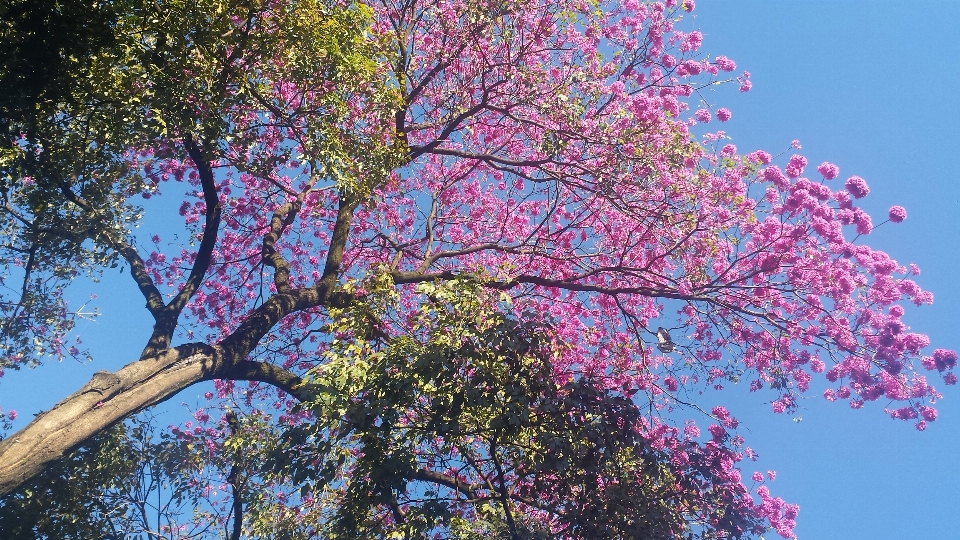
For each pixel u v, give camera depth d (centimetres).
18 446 734
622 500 825
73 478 982
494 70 1331
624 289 1264
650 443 913
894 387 1212
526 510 958
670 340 1213
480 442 909
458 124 1479
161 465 1070
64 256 1101
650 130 1202
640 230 1345
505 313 870
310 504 1020
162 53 835
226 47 870
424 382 784
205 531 1102
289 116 955
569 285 1282
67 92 837
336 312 919
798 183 1205
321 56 910
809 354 1274
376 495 809
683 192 1198
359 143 1009
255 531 981
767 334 1271
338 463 812
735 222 1210
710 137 1277
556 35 1313
